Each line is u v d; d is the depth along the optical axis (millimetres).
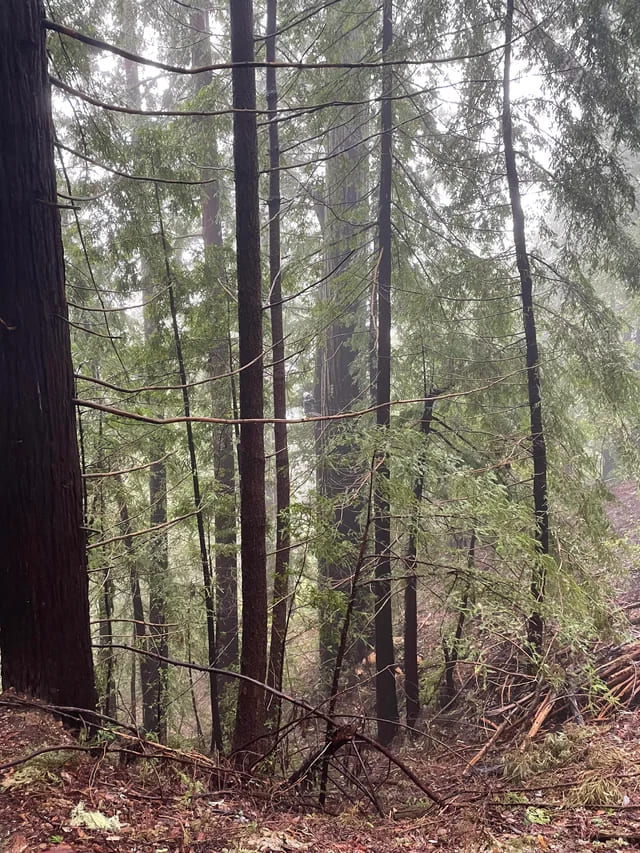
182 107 7840
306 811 3965
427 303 7484
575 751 4484
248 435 5227
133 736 3709
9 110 3441
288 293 8656
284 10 7297
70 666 3652
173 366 7746
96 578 7605
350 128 10453
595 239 6832
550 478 7242
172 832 2719
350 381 11062
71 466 3732
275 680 6371
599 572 7910
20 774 2785
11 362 3539
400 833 3443
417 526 5508
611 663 6320
